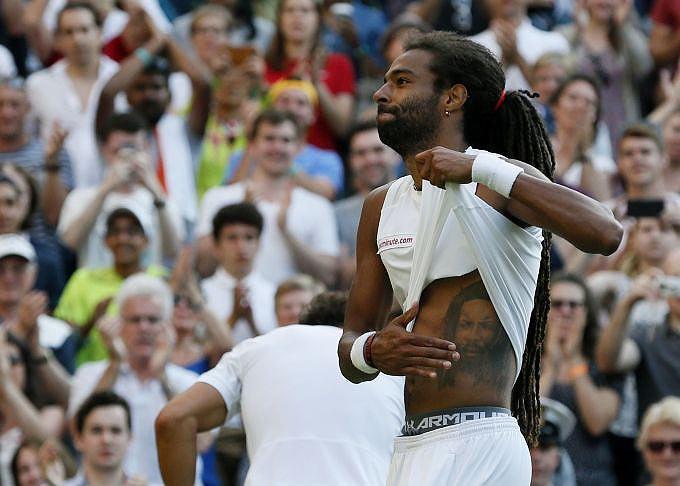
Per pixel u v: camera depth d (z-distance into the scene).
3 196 27.55
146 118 31.30
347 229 29.70
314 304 16.88
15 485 22.70
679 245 27.78
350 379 12.70
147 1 36.31
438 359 11.95
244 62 32.50
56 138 29.30
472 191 12.23
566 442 24.80
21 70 35.59
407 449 12.55
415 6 37.12
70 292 27.16
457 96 12.56
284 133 29.08
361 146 30.08
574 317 25.28
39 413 24.64
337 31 35.06
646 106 35.97
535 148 12.76
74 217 28.69
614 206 29.05
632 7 37.06
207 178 32.25
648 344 25.50
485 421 12.34
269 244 28.44
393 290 13.08
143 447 23.95
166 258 28.88
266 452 15.65
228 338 25.89
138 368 24.30
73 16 32.22
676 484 23.05
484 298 12.42
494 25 34.25
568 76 31.50
